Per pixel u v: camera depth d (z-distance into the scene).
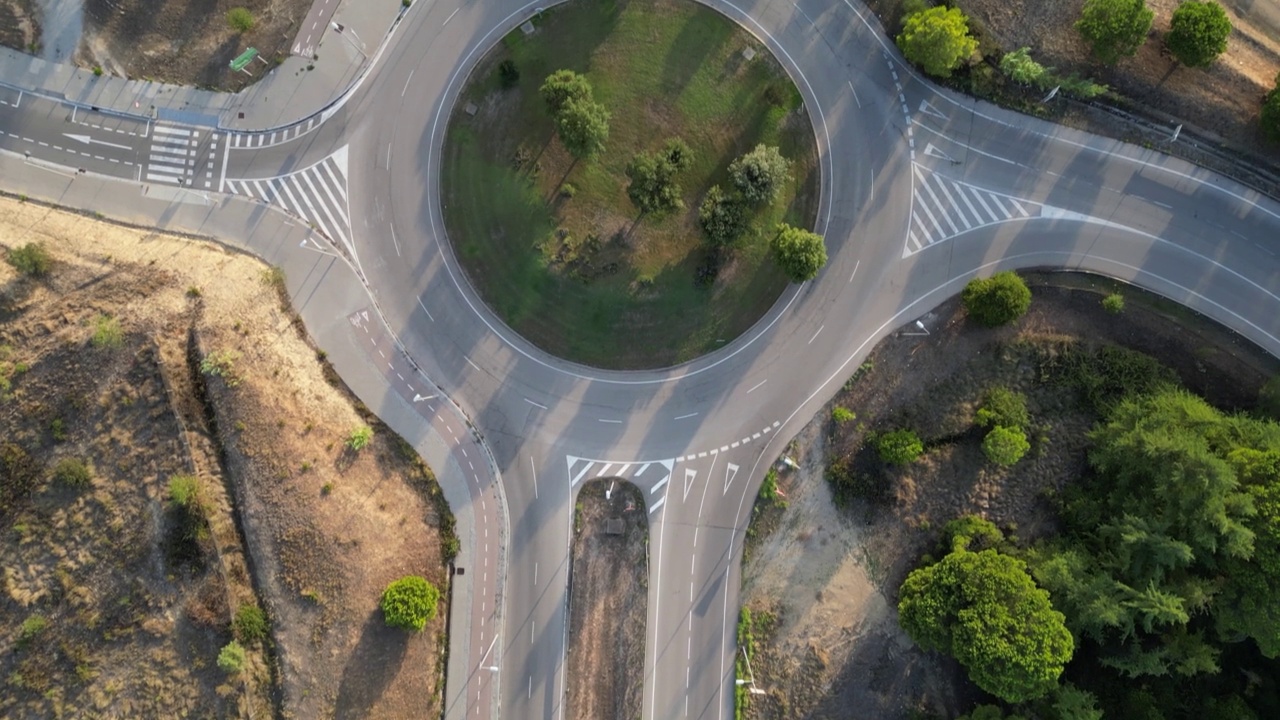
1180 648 50.16
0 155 56.31
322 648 51.72
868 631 55.75
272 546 51.50
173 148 56.84
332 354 56.78
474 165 56.84
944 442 55.84
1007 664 46.44
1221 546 47.97
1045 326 55.75
